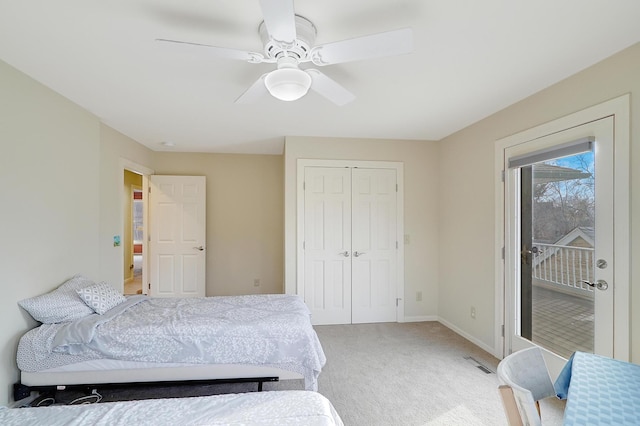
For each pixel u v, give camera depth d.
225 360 2.07
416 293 3.97
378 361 2.79
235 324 2.15
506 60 1.95
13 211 2.01
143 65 2.00
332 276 3.83
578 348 2.12
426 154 3.99
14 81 2.02
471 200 3.29
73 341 1.97
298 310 2.49
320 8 1.46
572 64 2.00
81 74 2.12
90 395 2.21
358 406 2.12
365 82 2.25
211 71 2.08
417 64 1.99
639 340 1.75
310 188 3.79
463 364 2.74
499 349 2.84
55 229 2.38
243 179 4.78
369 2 1.42
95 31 1.63
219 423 1.06
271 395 1.25
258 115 2.98
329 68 2.04
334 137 3.82
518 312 2.67
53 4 1.42
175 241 4.45
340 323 3.83
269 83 1.64
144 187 4.42
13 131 2.01
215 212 4.71
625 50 1.82
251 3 1.42
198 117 3.03
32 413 1.12
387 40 1.37
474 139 3.24
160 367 2.04
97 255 2.92
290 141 3.75
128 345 2.01
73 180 2.60
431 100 2.61
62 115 2.47
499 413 2.04
